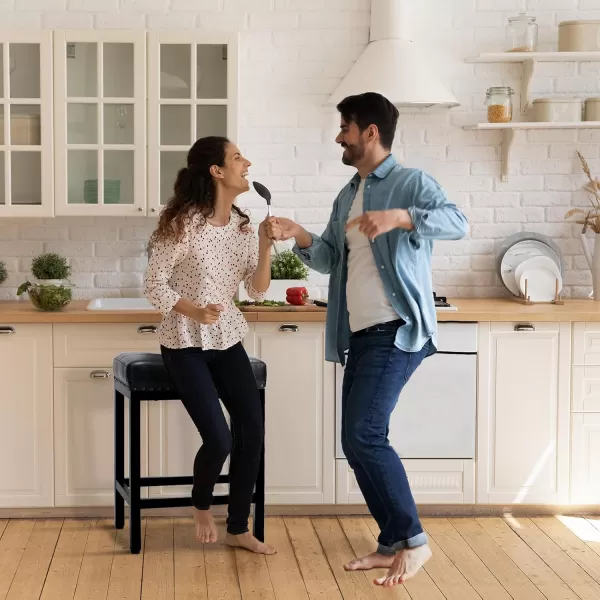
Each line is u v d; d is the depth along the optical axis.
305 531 4.06
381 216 3.20
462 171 4.86
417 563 3.41
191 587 3.42
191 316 3.51
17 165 4.38
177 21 4.69
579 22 4.60
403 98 4.41
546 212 4.89
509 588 3.43
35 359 4.14
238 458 3.72
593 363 4.24
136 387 3.70
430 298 3.50
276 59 4.75
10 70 4.35
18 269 4.72
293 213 4.81
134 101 4.38
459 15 4.80
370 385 3.43
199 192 3.58
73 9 4.64
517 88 4.84
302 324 4.19
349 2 4.73
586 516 4.30
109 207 4.40
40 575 3.52
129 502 3.76
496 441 4.24
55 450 4.18
